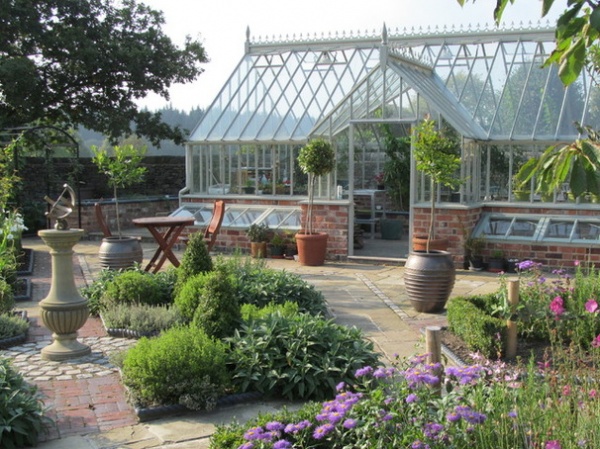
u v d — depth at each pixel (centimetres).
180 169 2530
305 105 1703
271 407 572
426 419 380
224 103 1777
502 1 281
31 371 667
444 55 1711
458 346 712
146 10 2280
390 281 1206
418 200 1402
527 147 1487
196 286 809
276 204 1634
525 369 582
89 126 2230
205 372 571
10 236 1115
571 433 356
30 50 2064
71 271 712
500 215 1446
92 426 530
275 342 614
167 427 529
